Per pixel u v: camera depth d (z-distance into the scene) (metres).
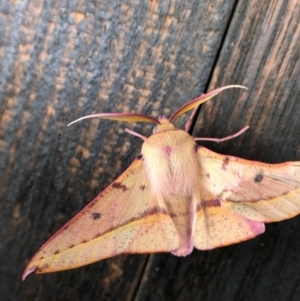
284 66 0.09
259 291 0.09
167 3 0.09
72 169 0.09
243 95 0.09
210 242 0.08
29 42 0.09
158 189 0.08
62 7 0.09
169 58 0.09
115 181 0.08
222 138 0.09
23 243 0.10
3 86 0.09
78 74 0.09
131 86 0.09
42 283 0.10
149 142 0.08
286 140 0.09
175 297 0.09
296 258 0.09
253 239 0.09
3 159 0.09
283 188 0.08
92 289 0.10
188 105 0.08
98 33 0.09
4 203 0.09
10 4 0.09
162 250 0.08
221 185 0.08
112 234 0.08
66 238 0.08
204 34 0.09
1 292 0.10
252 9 0.09
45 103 0.09
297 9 0.09
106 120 0.09
